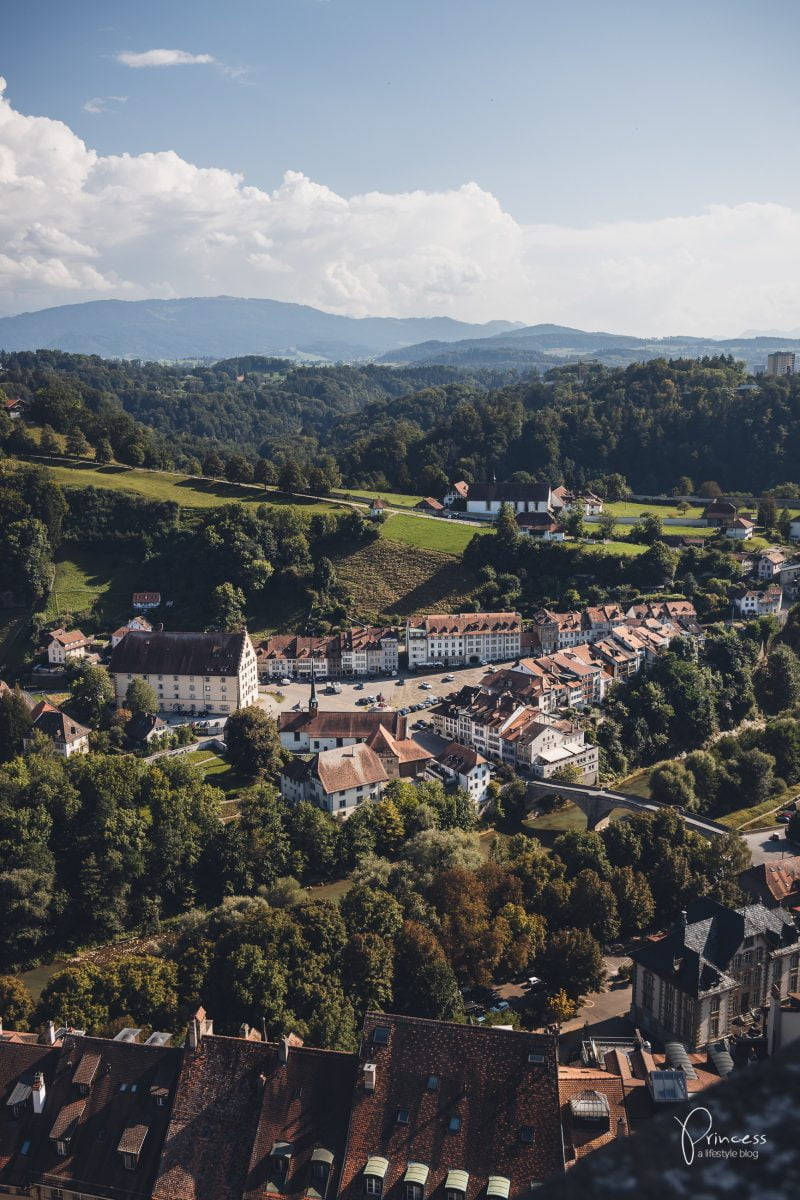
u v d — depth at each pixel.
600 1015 149.75
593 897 168.00
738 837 197.00
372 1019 95.50
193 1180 89.19
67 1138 92.69
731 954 139.12
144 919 198.12
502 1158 86.44
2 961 184.12
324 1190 87.50
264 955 141.00
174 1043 120.25
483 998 155.38
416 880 176.62
